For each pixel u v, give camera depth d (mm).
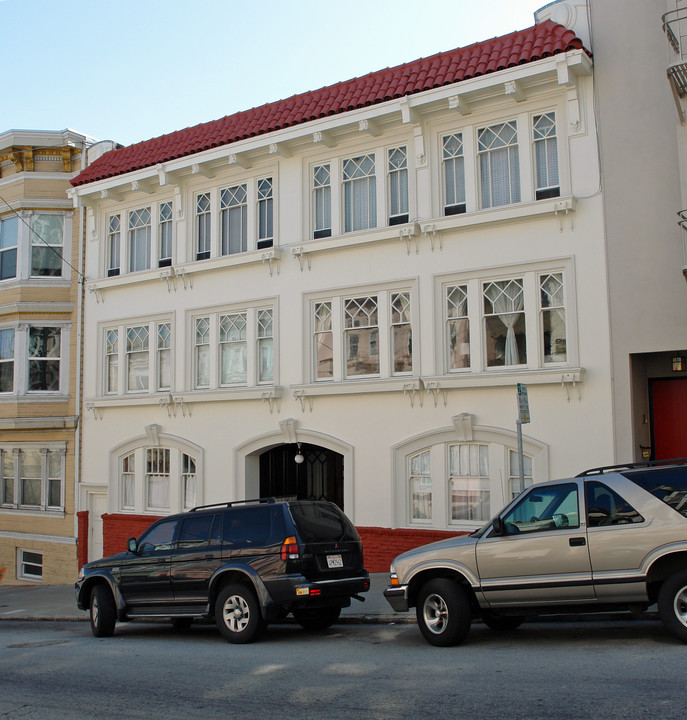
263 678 7902
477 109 15117
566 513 8602
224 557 10531
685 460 8555
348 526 10953
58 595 17984
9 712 7145
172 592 10953
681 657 7496
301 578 9898
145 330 19766
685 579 7926
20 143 21641
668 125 13461
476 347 14844
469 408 14891
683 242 12281
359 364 16359
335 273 16688
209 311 18547
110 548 19547
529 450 14188
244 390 17562
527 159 14633
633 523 8234
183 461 18781
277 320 17422
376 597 13008
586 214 13961
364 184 16625
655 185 13461
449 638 8922
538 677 7156
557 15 14555
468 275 15047
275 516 10344
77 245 21391
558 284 14242
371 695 6953
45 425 21000
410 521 15492
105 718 6770
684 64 11250
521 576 8641
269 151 17281
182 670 8562
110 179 19688
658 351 13242
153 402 19047
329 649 9367
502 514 9000
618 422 13375
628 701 6234
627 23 13953
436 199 15500
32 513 21344
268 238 17844
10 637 12281
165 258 19562
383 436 15852
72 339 21188
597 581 8266
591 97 14086
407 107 15250
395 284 15898
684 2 12312
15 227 21953
